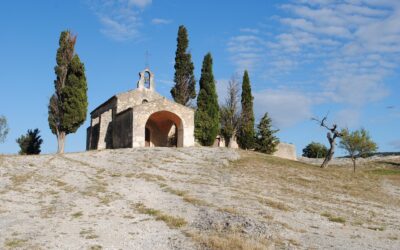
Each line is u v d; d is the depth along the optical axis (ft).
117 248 54.70
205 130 197.98
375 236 67.56
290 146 238.48
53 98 169.99
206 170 124.16
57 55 172.45
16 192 92.63
